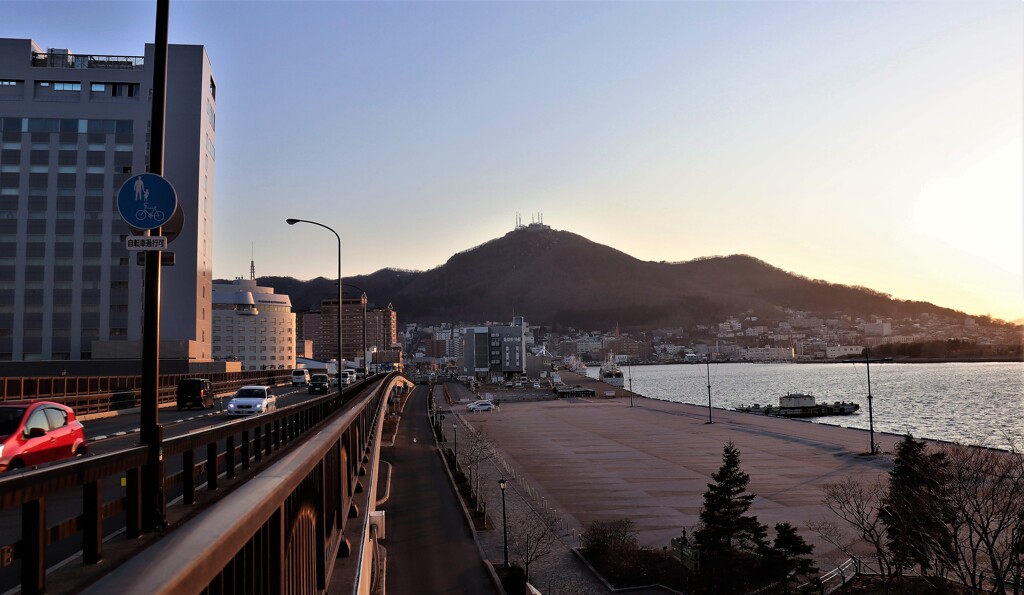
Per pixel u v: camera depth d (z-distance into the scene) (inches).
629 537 1807.3
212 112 4992.6
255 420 550.0
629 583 1523.1
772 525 1991.9
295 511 303.3
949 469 1499.8
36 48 4756.4
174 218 349.1
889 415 6806.1
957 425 5792.3
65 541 396.8
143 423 280.7
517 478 2800.2
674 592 1466.5
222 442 1152.8
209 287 4827.8
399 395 7209.6
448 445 3784.5
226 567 188.5
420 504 2263.8
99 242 4549.7
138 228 340.5
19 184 4542.3
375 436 1918.1
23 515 179.0
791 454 3363.7
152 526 274.5
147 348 319.0
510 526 1987.0
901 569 1505.9
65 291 4512.8
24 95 4584.2
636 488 2581.2
